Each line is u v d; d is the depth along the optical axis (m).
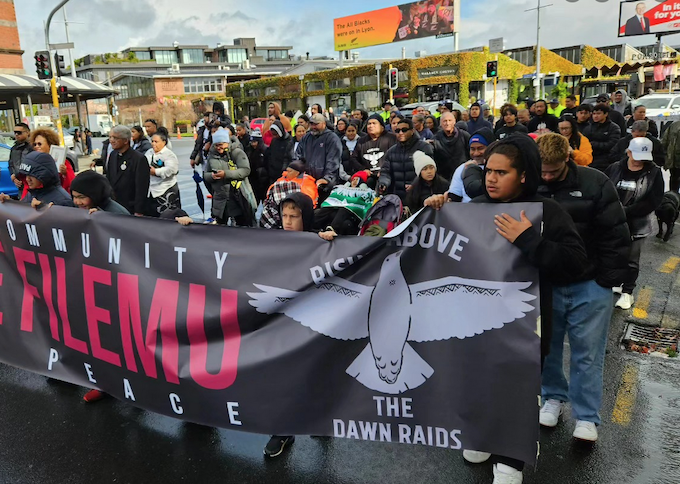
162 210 6.78
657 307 5.11
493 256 2.42
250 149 9.34
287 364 2.77
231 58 113.19
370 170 6.80
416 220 2.53
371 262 2.63
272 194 5.35
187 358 3.05
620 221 2.82
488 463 2.98
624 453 3.01
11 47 37.75
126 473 2.96
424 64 44.75
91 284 3.41
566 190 2.91
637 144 4.59
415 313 2.56
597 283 2.89
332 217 3.93
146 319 3.17
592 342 2.95
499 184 2.45
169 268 3.09
